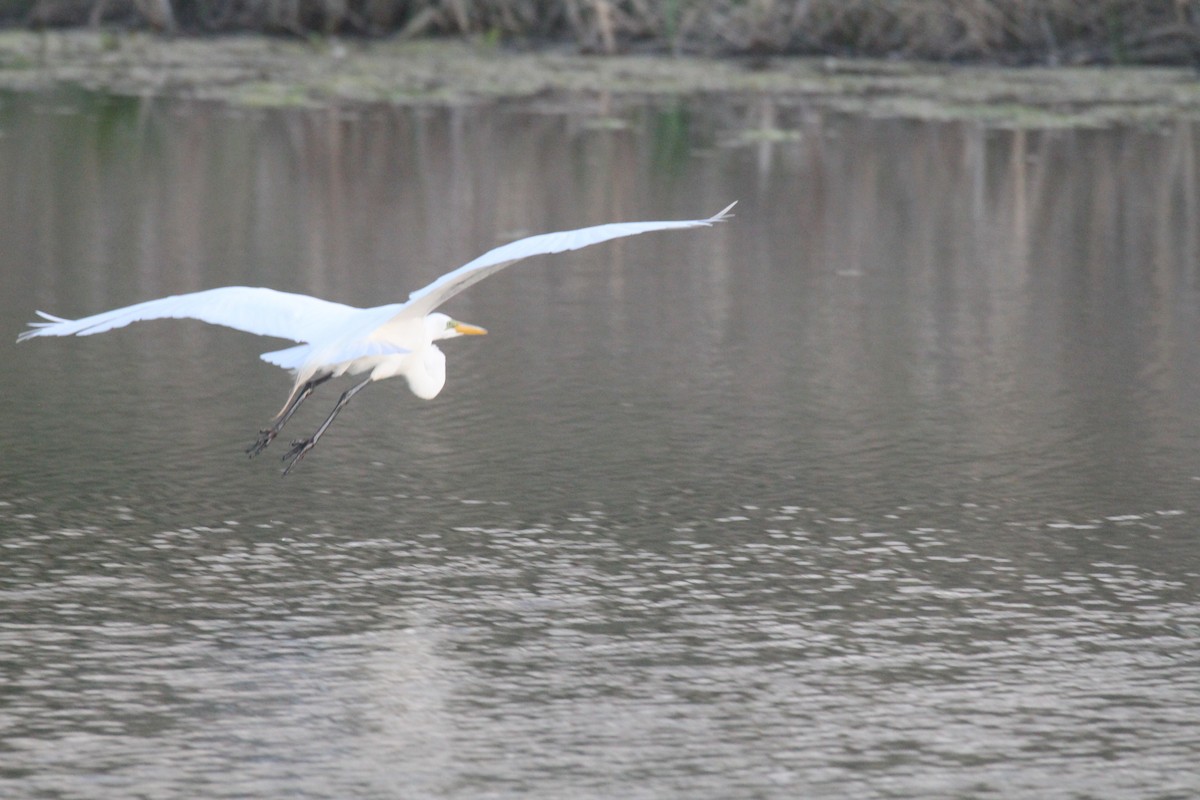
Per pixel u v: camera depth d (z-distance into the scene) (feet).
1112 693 29.27
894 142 93.45
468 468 41.39
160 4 119.34
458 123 95.96
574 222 72.38
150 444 42.65
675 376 50.60
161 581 33.53
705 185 81.46
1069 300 62.18
